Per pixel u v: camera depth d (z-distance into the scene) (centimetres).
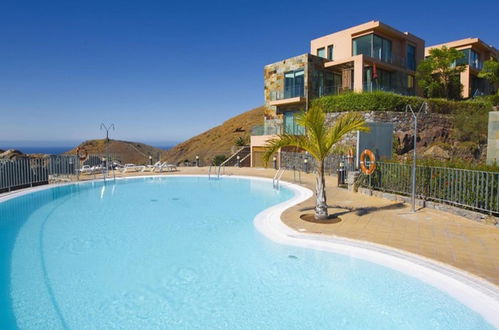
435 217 877
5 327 429
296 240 730
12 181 1459
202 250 716
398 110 2177
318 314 459
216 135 6381
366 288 525
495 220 780
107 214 1080
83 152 2138
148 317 455
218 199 1347
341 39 2855
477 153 2045
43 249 730
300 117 831
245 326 434
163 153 6128
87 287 544
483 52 3672
